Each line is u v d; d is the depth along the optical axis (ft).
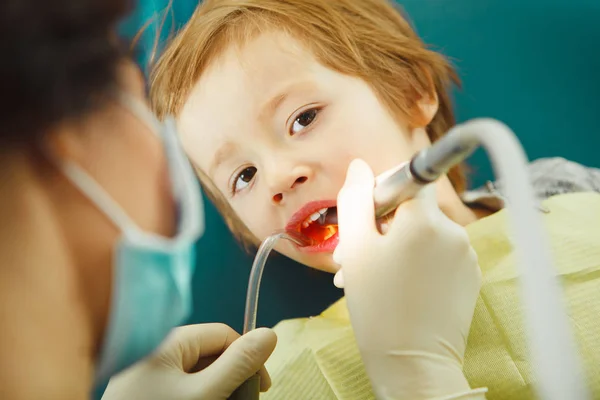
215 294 5.09
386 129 3.57
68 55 1.28
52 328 1.45
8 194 1.35
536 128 5.46
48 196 1.46
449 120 4.68
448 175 4.63
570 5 5.65
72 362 1.53
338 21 3.85
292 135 3.45
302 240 3.54
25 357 1.42
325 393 3.31
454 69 5.33
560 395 1.24
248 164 3.61
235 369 2.47
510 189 1.42
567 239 3.49
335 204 3.42
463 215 4.25
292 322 3.96
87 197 1.48
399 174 2.48
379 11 4.45
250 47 3.59
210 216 5.19
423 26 5.62
